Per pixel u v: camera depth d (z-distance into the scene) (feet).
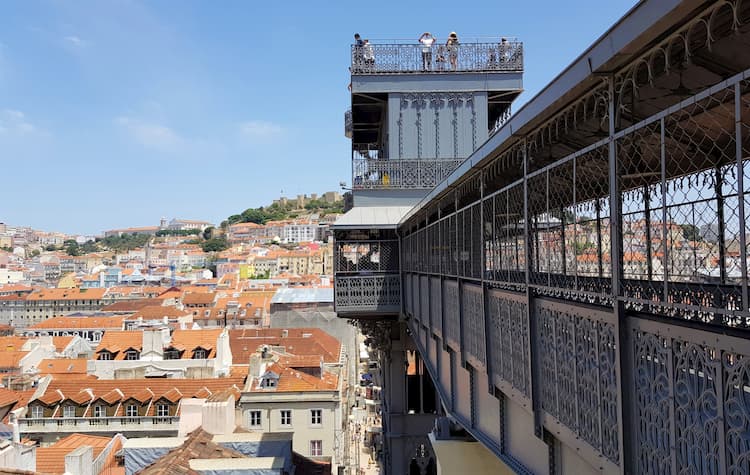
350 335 221.66
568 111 15.81
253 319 267.39
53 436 102.22
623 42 11.60
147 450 49.52
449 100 66.59
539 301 19.03
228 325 263.29
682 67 12.60
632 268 13.55
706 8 10.13
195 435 48.47
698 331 10.41
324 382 107.55
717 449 9.93
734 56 11.87
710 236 12.10
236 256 600.39
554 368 17.75
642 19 10.85
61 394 105.50
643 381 12.46
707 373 10.19
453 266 32.81
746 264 9.31
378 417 170.40
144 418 102.78
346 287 58.90
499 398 24.67
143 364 128.16
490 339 25.22
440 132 66.08
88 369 127.95
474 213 27.84
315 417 102.83
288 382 104.99
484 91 66.80
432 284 40.68
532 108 16.87
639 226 13.83
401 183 64.18
